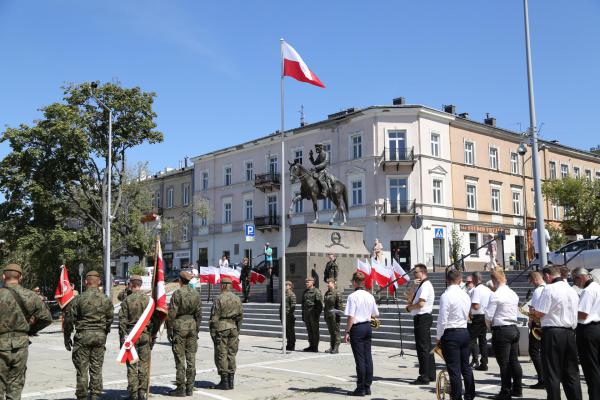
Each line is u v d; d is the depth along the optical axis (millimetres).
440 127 41750
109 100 32656
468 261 41750
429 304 9852
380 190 39844
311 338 14633
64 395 9133
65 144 30531
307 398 8602
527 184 48469
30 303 6891
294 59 15695
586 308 7375
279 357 13516
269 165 48125
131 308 8484
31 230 31266
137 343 8344
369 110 40188
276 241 46656
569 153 53500
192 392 8953
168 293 32562
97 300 7926
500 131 46344
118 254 38469
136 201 36969
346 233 21141
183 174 56844
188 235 55312
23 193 31438
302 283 19578
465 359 7672
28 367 12516
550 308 7465
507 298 8500
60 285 11883
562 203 42562
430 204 40031
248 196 49625
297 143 45594
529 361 12383
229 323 9445
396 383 9867
